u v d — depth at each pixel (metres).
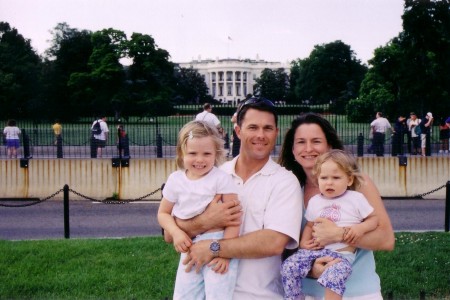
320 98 98.06
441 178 18.38
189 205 4.13
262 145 4.09
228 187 4.11
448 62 53.97
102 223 14.31
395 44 61.75
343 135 28.02
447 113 53.69
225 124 33.16
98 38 74.38
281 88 127.88
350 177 4.19
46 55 87.44
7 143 22.36
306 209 4.36
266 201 4.07
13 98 66.94
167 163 17.97
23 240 11.35
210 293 3.97
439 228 13.41
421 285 8.14
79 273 8.86
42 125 48.62
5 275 8.79
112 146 24.78
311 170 4.45
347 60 98.19
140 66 74.50
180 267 4.18
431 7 53.84
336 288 3.94
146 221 14.52
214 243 3.95
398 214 15.48
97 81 72.75
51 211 16.12
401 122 25.78
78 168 18.09
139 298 7.77
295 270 4.09
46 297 7.85
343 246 4.11
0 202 17.72
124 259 9.55
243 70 149.50
